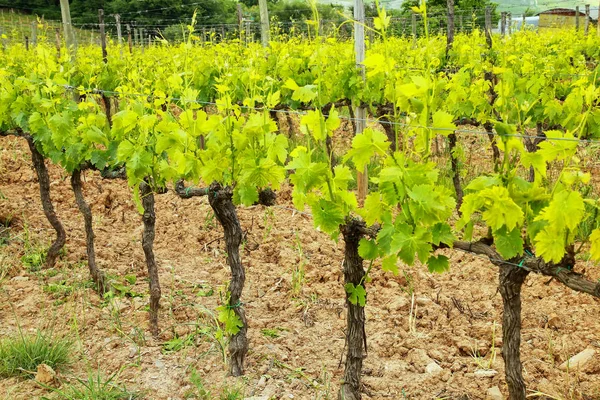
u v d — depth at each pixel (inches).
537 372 152.7
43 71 225.6
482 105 250.1
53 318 180.2
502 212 101.6
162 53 474.3
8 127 235.3
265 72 358.9
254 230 256.5
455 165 263.4
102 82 378.9
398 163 110.6
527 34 579.8
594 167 310.0
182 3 1505.9
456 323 179.0
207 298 199.2
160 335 174.7
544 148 105.5
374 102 295.0
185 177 159.2
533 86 247.9
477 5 1037.2
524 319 179.9
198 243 245.8
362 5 259.6
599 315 178.7
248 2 1649.9
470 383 148.5
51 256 219.5
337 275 212.5
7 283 207.2
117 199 293.4
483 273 211.0
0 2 1686.8
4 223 259.3
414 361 160.2
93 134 178.1
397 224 111.0
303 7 1472.7
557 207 97.9
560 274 107.3
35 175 323.3
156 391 148.6
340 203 123.8
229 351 154.6
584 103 201.9
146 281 212.4
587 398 141.0
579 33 633.0
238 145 144.7
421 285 203.9
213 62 372.5
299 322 183.3
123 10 1579.7
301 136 414.3
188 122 148.8
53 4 1711.4
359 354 137.0
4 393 146.3
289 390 148.0
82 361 161.6
